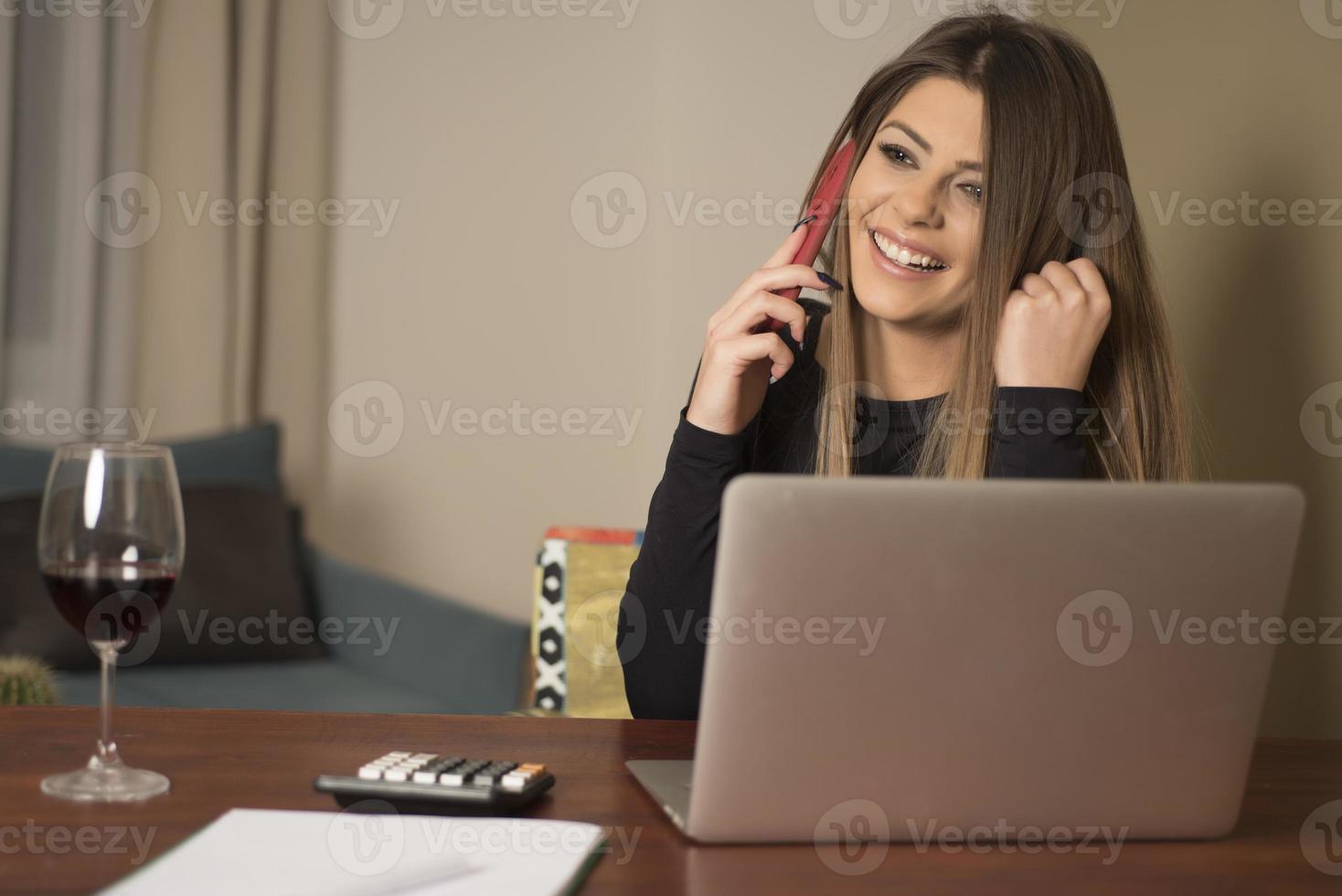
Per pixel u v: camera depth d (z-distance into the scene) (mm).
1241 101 1842
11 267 3229
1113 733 756
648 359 3498
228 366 3385
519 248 3590
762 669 713
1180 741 764
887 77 1588
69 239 3266
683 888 668
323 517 3463
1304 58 1703
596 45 3535
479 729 1017
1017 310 1347
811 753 731
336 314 3553
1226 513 731
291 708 2453
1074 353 1349
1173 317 2006
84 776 815
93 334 3301
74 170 3266
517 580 3621
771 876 694
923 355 1599
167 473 838
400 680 2773
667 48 3379
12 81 3188
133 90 3330
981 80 1511
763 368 1355
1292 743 1103
